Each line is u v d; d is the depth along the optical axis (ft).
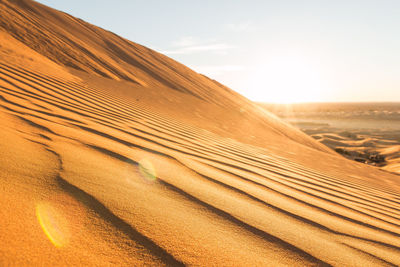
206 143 13.85
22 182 3.93
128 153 7.13
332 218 6.19
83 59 33.37
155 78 47.98
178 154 8.82
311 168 15.67
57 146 6.13
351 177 16.81
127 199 4.30
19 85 12.72
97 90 20.88
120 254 2.97
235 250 3.62
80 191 4.16
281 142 29.32
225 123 30.45
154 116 18.25
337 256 4.20
